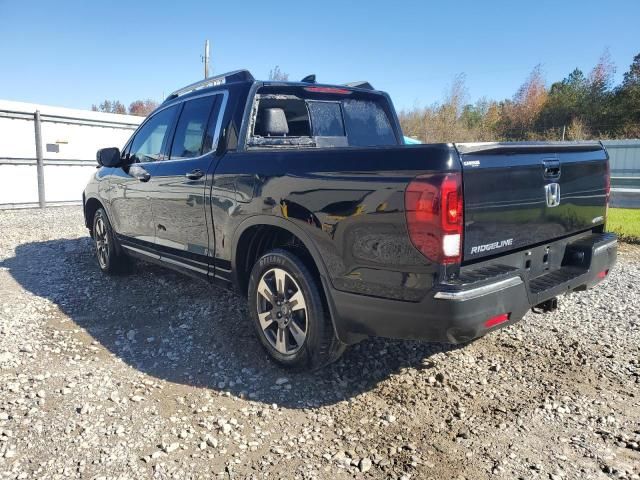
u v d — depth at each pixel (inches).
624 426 117.3
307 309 130.2
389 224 109.0
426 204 103.0
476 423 118.4
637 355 155.4
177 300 201.0
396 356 152.5
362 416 121.3
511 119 2436.0
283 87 165.9
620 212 439.5
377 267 112.1
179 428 114.7
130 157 209.8
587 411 123.7
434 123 1964.8
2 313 188.4
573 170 141.0
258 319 145.5
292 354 136.4
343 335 123.0
